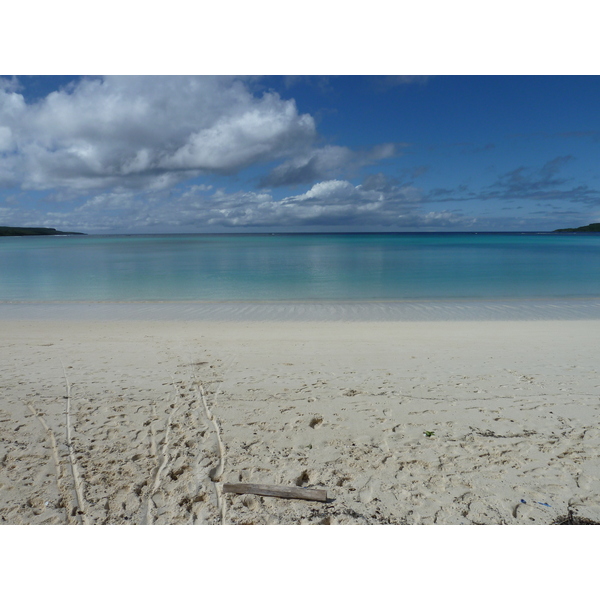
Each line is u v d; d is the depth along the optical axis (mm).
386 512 3182
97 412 4801
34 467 3719
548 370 6199
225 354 7180
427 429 4379
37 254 39594
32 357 7012
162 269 24953
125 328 9758
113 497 3342
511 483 3477
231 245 59375
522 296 14805
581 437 4184
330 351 7383
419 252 40312
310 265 27031
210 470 3682
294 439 4199
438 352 7293
